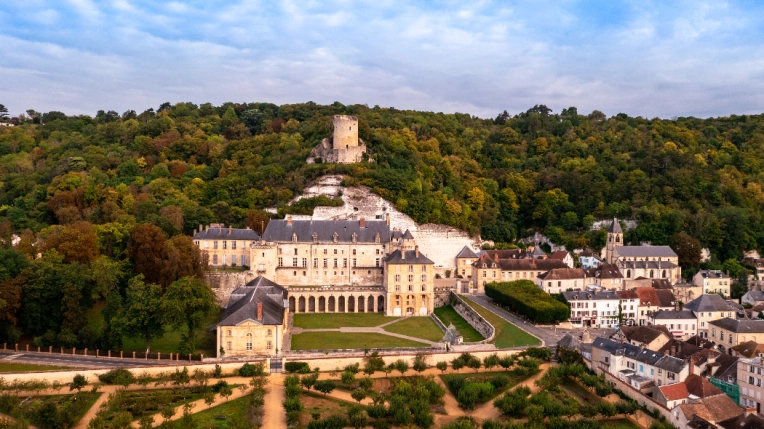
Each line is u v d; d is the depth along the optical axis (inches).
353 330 7524.6
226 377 5787.4
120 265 7578.7
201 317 6166.3
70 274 6274.6
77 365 5654.5
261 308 6422.2
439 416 5177.2
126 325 5944.9
